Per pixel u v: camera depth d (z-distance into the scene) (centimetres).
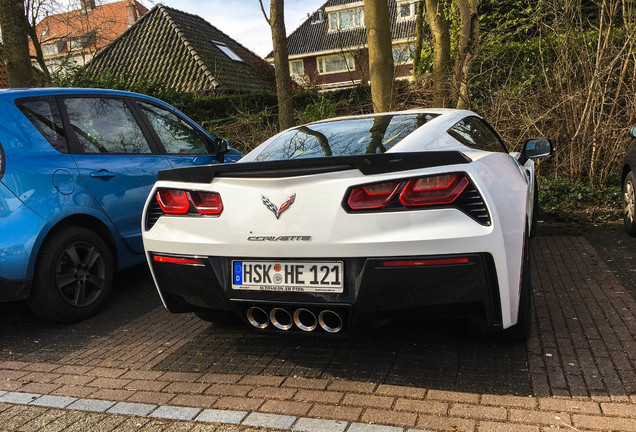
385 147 315
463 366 286
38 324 408
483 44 921
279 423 242
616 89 713
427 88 973
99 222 434
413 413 242
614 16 692
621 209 655
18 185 370
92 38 1327
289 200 263
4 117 383
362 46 1013
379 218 250
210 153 569
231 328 373
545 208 670
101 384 296
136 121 494
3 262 357
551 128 762
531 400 246
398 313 257
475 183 250
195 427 245
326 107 1009
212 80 2088
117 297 468
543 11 768
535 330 328
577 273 448
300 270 264
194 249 287
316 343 333
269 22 902
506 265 257
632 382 256
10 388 298
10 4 852
